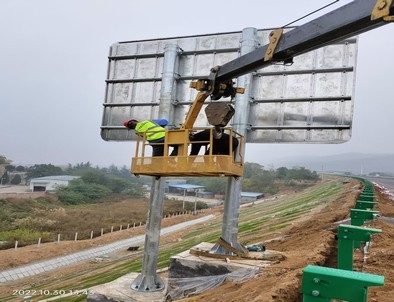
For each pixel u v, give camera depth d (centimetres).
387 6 465
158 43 1190
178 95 1138
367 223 1102
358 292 298
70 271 3312
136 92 1207
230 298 670
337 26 530
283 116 984
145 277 983
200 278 859
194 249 976
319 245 928
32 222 5575
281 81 995
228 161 764
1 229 5112
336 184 5288
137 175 908
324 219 1500
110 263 3005
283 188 11000
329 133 939
